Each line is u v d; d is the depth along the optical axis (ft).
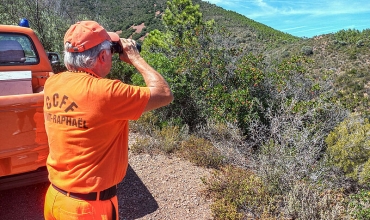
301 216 11.19
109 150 5.48
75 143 5.28
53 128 5.48
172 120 20.66
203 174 14.69
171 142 16.83
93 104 5.12
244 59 23.53
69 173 5.38
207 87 21.93
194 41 26.43
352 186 15.12
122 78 31.91
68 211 5.41
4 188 11.05
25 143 9.55
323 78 24.32
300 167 14.03
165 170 14.70
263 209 11.55
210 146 16.97
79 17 41.19
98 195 5.41
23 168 9.89
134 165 14.88
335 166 14.99
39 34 33.91
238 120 19.36
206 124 20.43
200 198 12.76
